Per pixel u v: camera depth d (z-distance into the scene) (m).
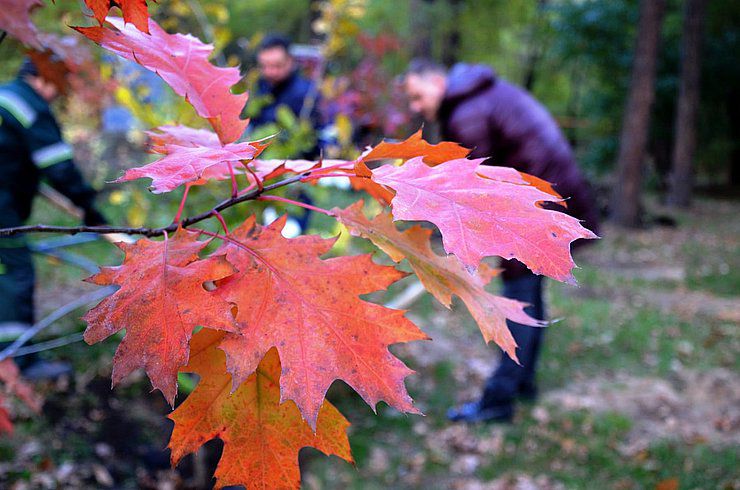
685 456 3.96
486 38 17.78
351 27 3.99
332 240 0.77
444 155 0.79
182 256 0.74
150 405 3.92
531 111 3.58
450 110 3.68
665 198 17.19
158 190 0.60
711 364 5.47
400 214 0.63
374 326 0.70
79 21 1.88
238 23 16.14
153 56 0.87
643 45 12.19
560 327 6.11
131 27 0.89
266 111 3.90
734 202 17.05
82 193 3.56
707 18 18.27
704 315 6.85
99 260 6.34
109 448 3.46
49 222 7.52
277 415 0.74
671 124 17.98
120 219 6.27
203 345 0.75
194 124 2.61
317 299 0.72
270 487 0.74
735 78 17.75
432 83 3.63
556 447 3.97
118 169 8.05
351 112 5.29
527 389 4.52
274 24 17.19
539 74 22.50
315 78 4.08
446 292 0.81
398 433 4.03
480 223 0.62
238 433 0.74
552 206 3.57
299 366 0.67
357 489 3.44
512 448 3.93
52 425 3.56
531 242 0.60
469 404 4.27
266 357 0.75
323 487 3.43
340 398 4.37
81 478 3.19
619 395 4.78
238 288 0.71
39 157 3.36
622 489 3.57
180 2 3.36
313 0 15.75
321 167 0.82
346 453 0.74
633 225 12.46
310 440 0.74
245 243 0.76
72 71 1.31
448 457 3.80
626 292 7.62
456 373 4.91
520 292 3.84
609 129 18.31
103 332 0.66
